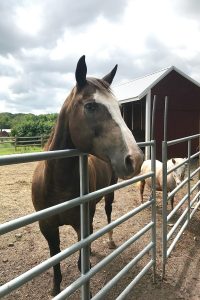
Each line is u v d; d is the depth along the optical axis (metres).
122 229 5.49
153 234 3.79
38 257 4.41
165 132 3.84
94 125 2.37
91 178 3.22
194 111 16.05
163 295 3.51
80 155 2.31
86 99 2.42
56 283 3.33
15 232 5.29
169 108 15.60
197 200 6.91
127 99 15.34
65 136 2.77
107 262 2.67
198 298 3.47
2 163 1.61
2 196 7.99
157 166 6.66
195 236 5.22
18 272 3.98
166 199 3.88
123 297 2.97
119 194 8.10
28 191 8.66
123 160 2.20
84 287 2.44
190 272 4.04
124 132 2.29
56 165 2.74
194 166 12.75
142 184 7.02
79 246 2.28
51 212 1.97
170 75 15.38
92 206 3.23
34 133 28.41
